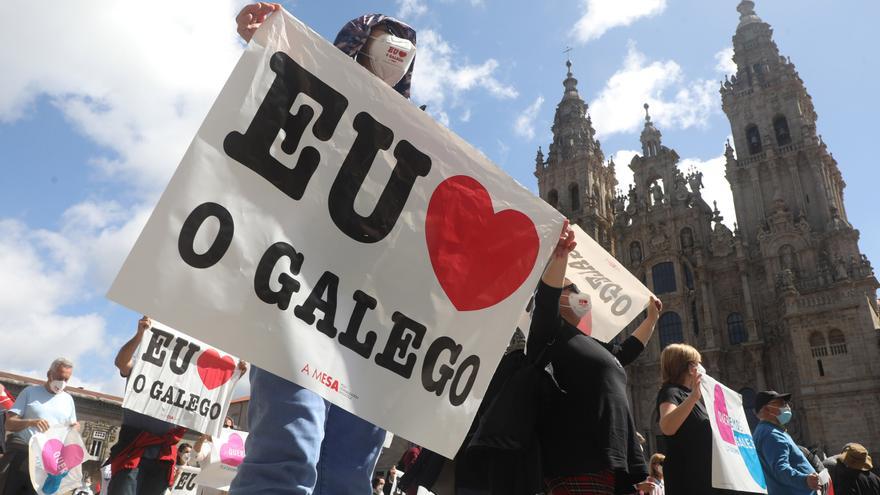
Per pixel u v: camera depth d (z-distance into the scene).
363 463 3.49
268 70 3.10
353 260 3.15
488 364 3.43
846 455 10.37
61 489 8.34
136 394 7.68
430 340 3.29
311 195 3.09
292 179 3.05
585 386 4.15
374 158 3.35
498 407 4.08
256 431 2.98
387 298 3.21
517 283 3.63
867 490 10.08
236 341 2.68
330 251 3.08
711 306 48.28
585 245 6.26
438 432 3.18
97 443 42.16
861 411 37.81
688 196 53.75
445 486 4.53
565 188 60.34
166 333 8.22
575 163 61.06
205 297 2.64
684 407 5.74
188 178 2.74
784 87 52.88
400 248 3.32
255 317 2.76
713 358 45.75
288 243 2.95
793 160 49.50
